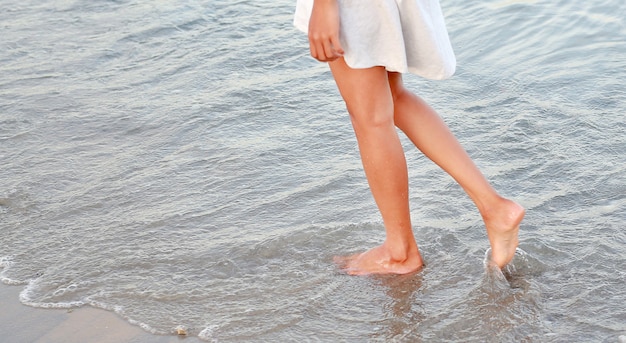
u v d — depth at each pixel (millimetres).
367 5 2207
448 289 2404
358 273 2508
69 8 5352
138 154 3416
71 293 2482
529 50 4246
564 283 2396
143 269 2590
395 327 2254
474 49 4320
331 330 2258
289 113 3719
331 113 3689
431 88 3900
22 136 3615
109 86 4148
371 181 2436
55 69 4383
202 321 2318
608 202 2820
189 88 4062
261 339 2229
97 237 2797
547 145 3238
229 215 2896
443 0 5047
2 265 2654
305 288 2451
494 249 2459
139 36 4793
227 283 2498
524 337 2174
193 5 5238
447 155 2424
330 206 2908
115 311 2383
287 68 4230
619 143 3209
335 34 2174
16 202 3047
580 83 3797
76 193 3109
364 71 2297
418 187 3016
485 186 2402
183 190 3096
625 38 4277
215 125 3635
